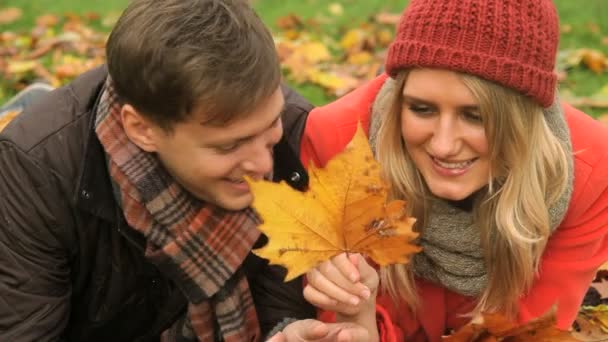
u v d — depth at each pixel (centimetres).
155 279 200
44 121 189
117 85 171
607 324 249
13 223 186
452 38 174
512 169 187
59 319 195
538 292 211
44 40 418
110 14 464
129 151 182
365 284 175
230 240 192
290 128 198
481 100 174
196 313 198
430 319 221
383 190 139
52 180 185
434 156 184
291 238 140
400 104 189
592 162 201
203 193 182
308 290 166
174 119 165
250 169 171
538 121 185
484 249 203
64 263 194
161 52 160
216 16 164
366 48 412
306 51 399
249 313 204
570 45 409
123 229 187
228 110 160
